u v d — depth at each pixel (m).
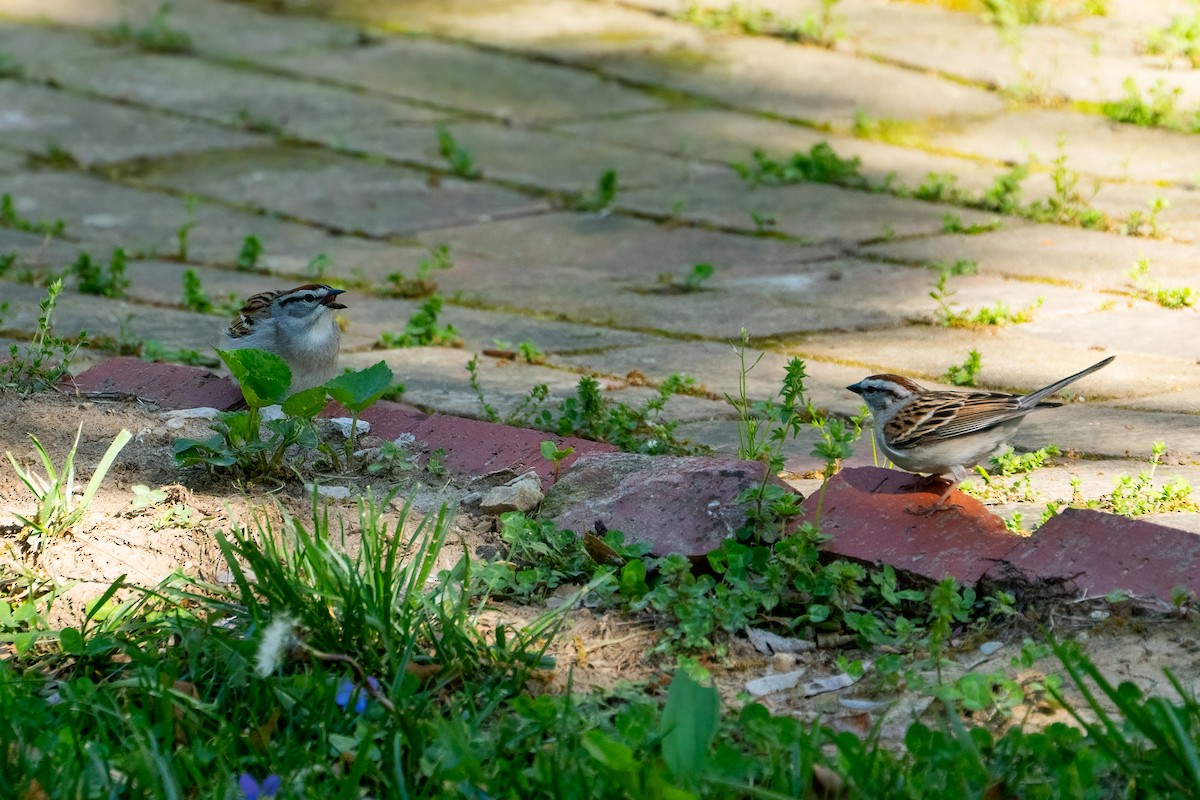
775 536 7.72
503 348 12.77
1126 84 19.97
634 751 6.09
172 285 15.11
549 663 6.94
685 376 11.93
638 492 8.23
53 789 5.85
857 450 10.19
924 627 7.23
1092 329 13.09
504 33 25.17
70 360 11.09
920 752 5.96
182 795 5.89
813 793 5.71
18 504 8.52
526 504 8.46
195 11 26.95
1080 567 7.20
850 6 25.16
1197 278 14.33
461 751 5.90
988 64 22.20
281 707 6.48
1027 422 10.75
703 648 7.18
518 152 19.88
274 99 22.25
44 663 7.23
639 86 22.44
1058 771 5.77
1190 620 6.82
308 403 8.57
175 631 7.11
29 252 16.25
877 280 14.85
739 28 24.70
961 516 7.73
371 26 25.92
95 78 23.27
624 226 17.09
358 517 8.34
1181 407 10.98
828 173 18.52
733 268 15.48
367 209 17.84
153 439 9.44
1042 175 18.19
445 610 7.27
